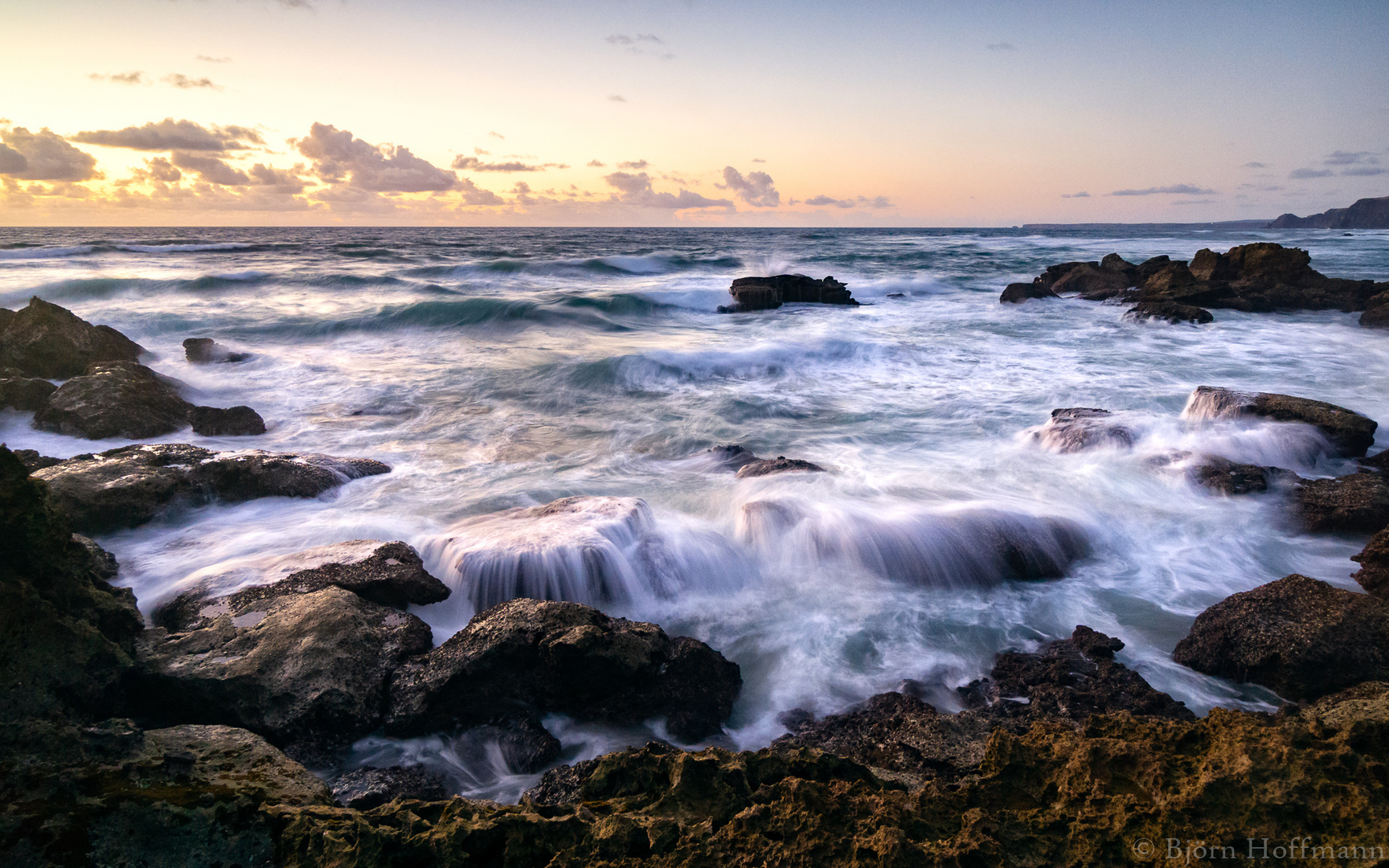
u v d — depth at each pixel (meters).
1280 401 11.84
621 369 17.12
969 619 7.35
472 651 5.89
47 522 4.96
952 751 4.96
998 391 15.72
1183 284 27.92
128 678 5.17
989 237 117.62
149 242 77.50
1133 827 3.13
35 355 14.88
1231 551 8.53
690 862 3.16
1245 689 6.11
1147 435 11.46
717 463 11.34
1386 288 26.62
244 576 7.01
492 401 15.39
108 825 3.41
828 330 24.08
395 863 3.25
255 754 4.10
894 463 11.27
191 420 12.97
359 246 66.62
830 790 3.62
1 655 4.26
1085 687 6.01
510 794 5.11
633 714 5.82
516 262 42.00
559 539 7.76
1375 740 3.43
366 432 13.18
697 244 84.50
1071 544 8.43
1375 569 7.36
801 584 8.02
